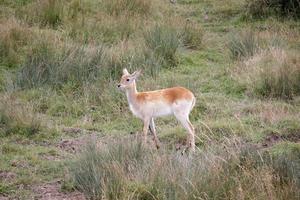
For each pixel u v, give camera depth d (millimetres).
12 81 43656
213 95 41969
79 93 42344
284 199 25125
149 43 49969
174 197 25734
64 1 59312
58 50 47719
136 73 35312
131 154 30031
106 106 40375
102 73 44594
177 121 38906
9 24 52156
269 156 28922
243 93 42688
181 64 48719
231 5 63781
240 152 29328
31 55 47062
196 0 65812
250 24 58562
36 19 56094
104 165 28578
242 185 25938
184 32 53469
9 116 37500
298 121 36688
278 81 42250
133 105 35375
